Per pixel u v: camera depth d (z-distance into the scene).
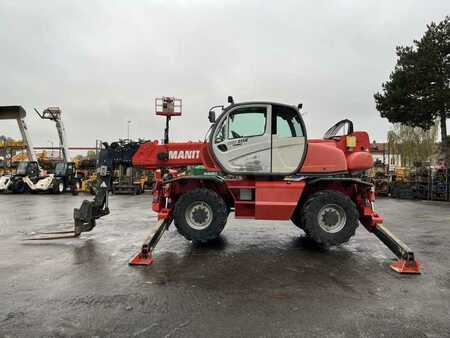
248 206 6.38
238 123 6.36
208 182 6.53
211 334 2.91
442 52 22.23
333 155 6.64
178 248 6.07
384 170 23.56
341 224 5.96
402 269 4.69
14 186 20.83
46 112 22.06
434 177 18.78
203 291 3.93
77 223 6.95
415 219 10.42
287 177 6.56
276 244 6.43
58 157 29.95
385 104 23.52
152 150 7.41
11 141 27.67
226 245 6.33
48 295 3.78
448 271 4.80
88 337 2.86
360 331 2.99
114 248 6.00
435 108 21.47
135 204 14.18
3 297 3.72
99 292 3.88
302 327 3.05
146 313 3.32
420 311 3.43
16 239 6.75
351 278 4.45
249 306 3.51
